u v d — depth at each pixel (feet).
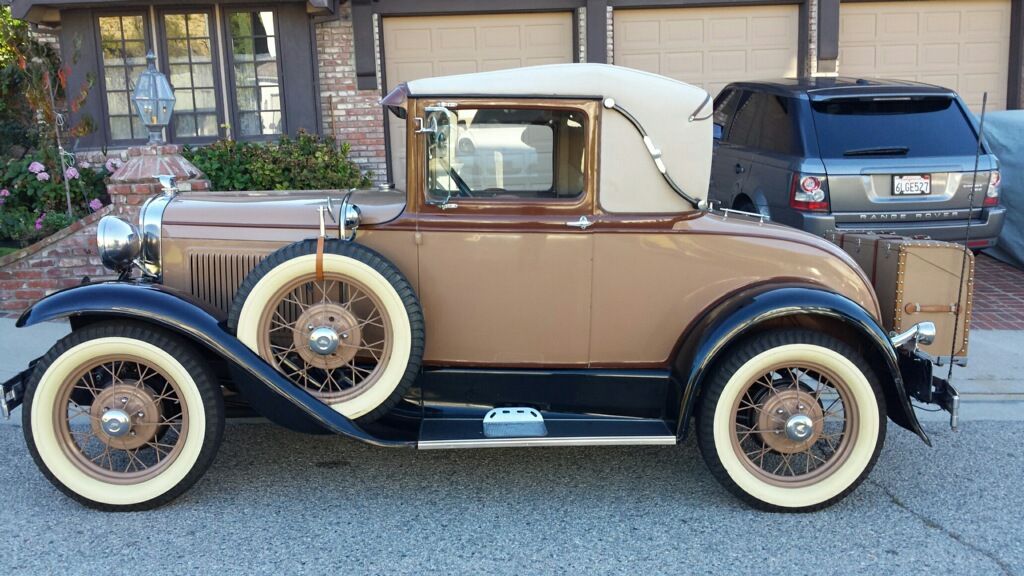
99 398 12.66
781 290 12.59
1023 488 13.70
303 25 31.50
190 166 23.94
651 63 33.88
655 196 12.92
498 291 13.03
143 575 11.03
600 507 13.07
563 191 12.87
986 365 19.43
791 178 22.48
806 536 12.16
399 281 12.25
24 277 23.76
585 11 32.45
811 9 33.06
